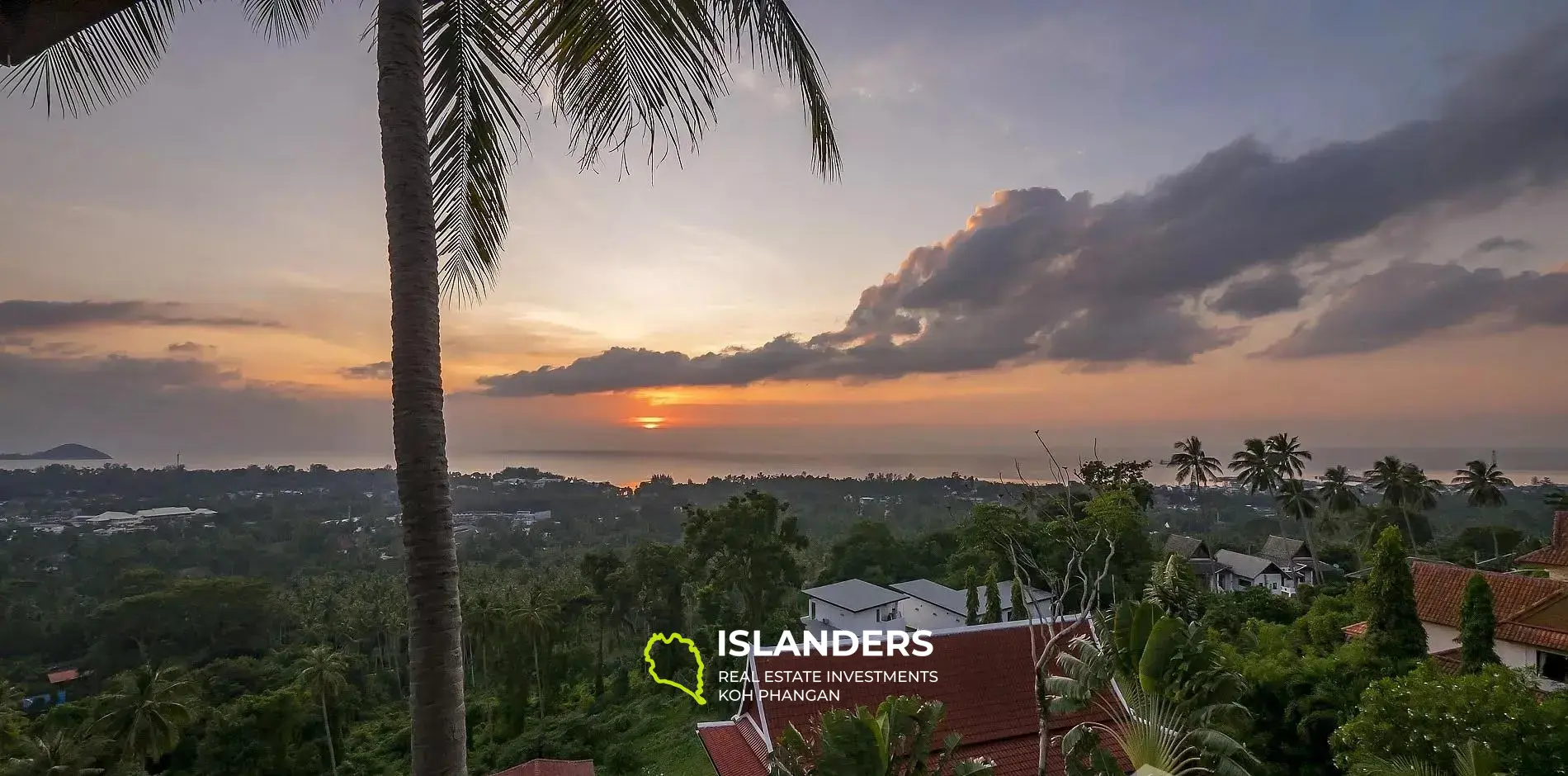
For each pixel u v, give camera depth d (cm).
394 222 370
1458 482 5650
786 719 1423
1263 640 2208
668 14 435
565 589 5138
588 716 3672
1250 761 734
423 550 350
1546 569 2430
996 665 1539
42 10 304
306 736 3709
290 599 6638
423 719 338
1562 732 1048
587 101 470
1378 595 1784
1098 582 815
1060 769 1355
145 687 2988
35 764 2650
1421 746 1115
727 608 4447
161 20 476
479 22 493
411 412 357
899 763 949
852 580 5247
